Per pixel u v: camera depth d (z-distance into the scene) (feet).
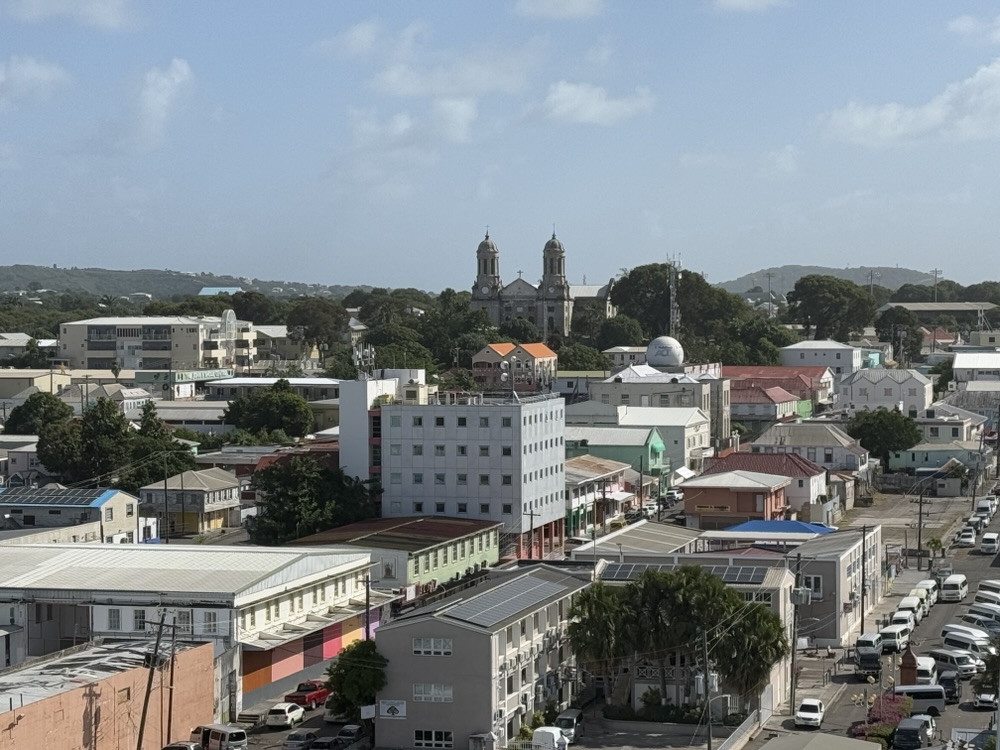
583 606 358.23
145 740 315.58
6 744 271.08
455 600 355.77
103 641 354.13
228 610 361.51
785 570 392.88
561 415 600.80
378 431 570.05
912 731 319.88
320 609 409.90
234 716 357.82
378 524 525.75
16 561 401.29
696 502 625.82
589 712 362.94
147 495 626.23
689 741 340.39
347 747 328.90
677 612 351.46
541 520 577.02
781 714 363.15
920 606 474.49
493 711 328.70
